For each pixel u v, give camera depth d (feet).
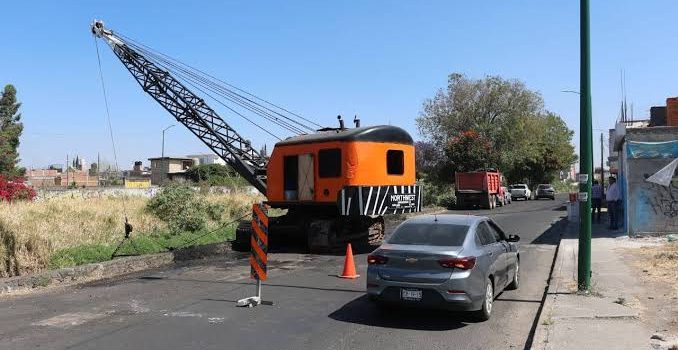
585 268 32.68
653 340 23.18
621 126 65.87
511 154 199.82
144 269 48.11
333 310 30.89
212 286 38.65
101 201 73.82
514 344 24.40
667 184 60.23
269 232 62.59
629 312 27.81
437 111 208.33
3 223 45.96
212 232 66.33
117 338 25.53
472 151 182.60
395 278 27.50
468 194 138.00
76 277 42.80
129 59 83.97
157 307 31.96
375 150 58.80
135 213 66.39
